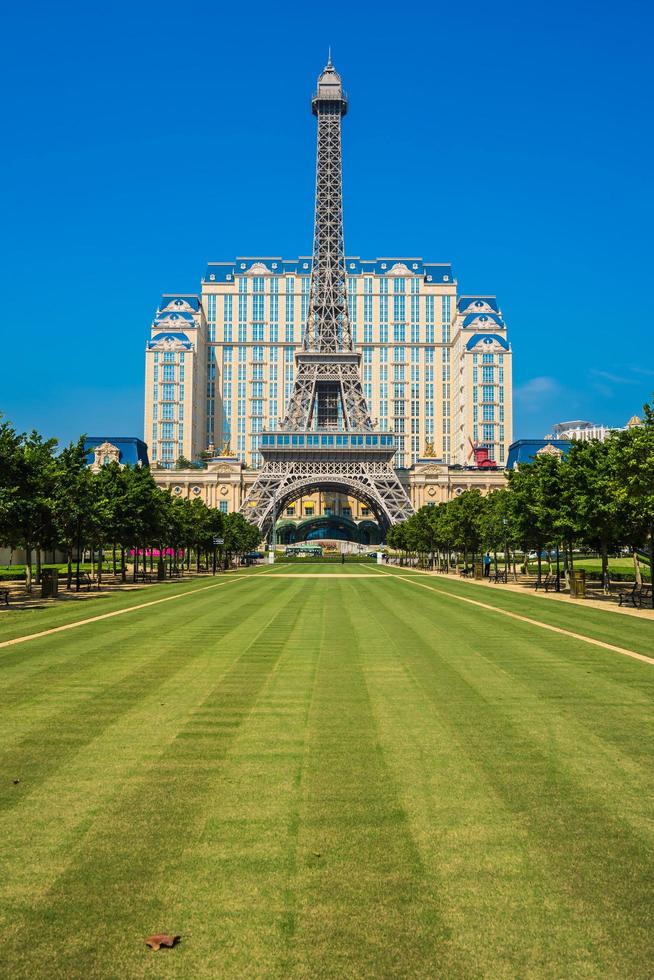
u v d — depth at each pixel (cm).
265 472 18988
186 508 10562
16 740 1719
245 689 2269
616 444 5731
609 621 4125
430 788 1410
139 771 1502
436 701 2114
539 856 1130
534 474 7306
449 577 9788
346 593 6366
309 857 1124
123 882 1049
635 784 1434
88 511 6581
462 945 904
